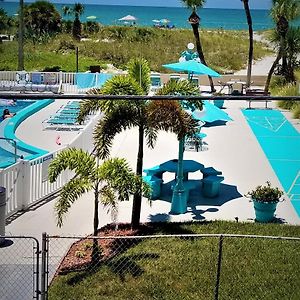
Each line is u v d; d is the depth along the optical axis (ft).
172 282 32.60
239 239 38.42
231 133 72.38
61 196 33.22
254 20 557.74
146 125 37.19
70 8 176.55
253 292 31.89
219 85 109.81
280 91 95.50
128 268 33.91
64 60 127.75
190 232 39.50
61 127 71.97
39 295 30.17
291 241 38.52
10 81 97.14
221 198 47.98
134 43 155.53
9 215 41.63
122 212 43.39
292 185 53.01
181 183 44.06
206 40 169.17
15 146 57.52
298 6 101.91
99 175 33.68
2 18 160.76
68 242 37.40
